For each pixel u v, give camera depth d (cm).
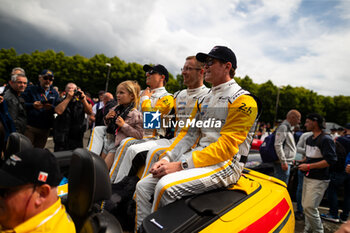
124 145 237
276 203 160
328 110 4928
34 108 381
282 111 4350
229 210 135
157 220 123
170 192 140
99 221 92
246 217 133
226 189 164
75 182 99
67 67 4525
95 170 96
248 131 163
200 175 151
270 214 147
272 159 344
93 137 280
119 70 4516
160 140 245
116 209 179
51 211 88
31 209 84
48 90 412
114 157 259
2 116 269
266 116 4331
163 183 143
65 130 385
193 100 237
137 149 219
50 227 86
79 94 387
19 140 149
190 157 162
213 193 155
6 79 4869
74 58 4681
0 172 83
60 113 367
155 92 287
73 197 100
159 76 286
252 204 147
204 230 119
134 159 218
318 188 267
